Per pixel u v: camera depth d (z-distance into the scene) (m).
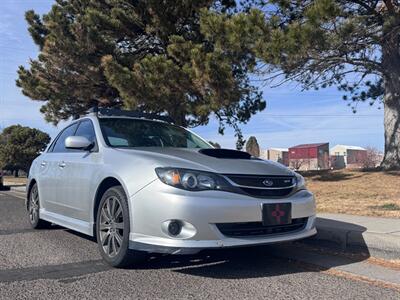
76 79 19.77
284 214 4.84
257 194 4.75
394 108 16.14
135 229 4.68
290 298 4.14
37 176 7.41
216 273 4.93
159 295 4.21
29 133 58.84
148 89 14.62
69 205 6.14
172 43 14.84
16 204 12.75
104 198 5.22
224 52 13.23
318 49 11.26
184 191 4.51
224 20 12.51
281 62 11.58
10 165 58.41
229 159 5.11
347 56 13.62
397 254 5.57
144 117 6.78
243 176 4.75
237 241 4.55
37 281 4.65
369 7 13.19
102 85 20.16
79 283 4.57
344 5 12.77
